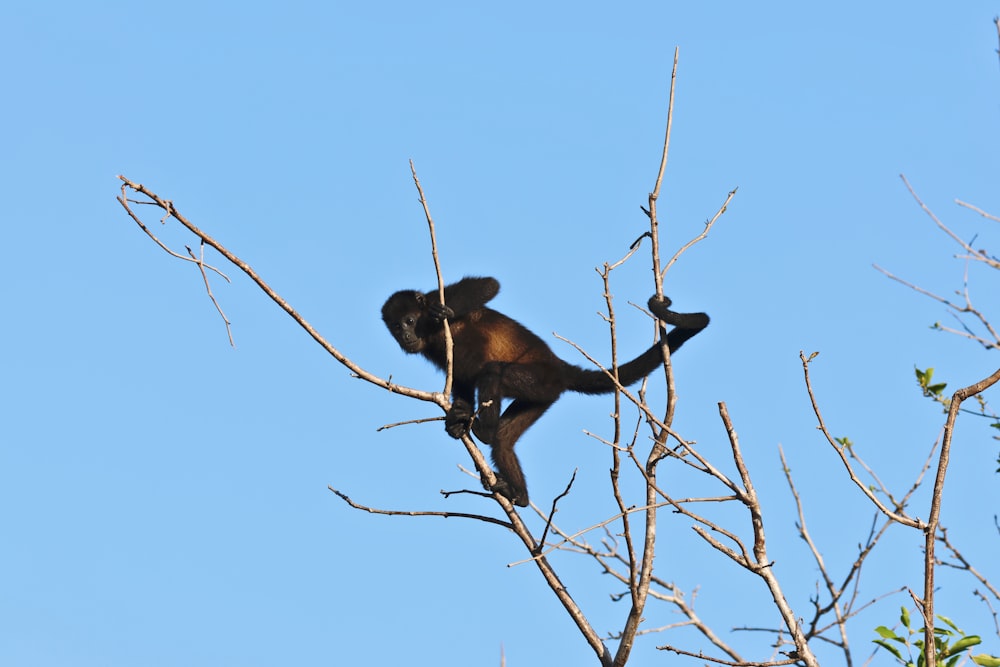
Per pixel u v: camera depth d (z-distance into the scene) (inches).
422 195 1130.7
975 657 981.8
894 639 1005.8
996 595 1021.2
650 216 1153.4
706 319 1353.3
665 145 1156.5
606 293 1059.9
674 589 1155.3
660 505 951.6
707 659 926.4
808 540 1122.0
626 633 981.8
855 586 1098.7
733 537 950.4
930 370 1268.5
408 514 1091.3
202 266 1045.8
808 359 912.3
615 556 1153.4
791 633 927.7
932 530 862.5
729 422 980.6
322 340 1078.4
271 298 1064.8
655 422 971.3
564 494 1019.3
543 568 1060.5
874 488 1158.3
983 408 1258.6
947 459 881.5
